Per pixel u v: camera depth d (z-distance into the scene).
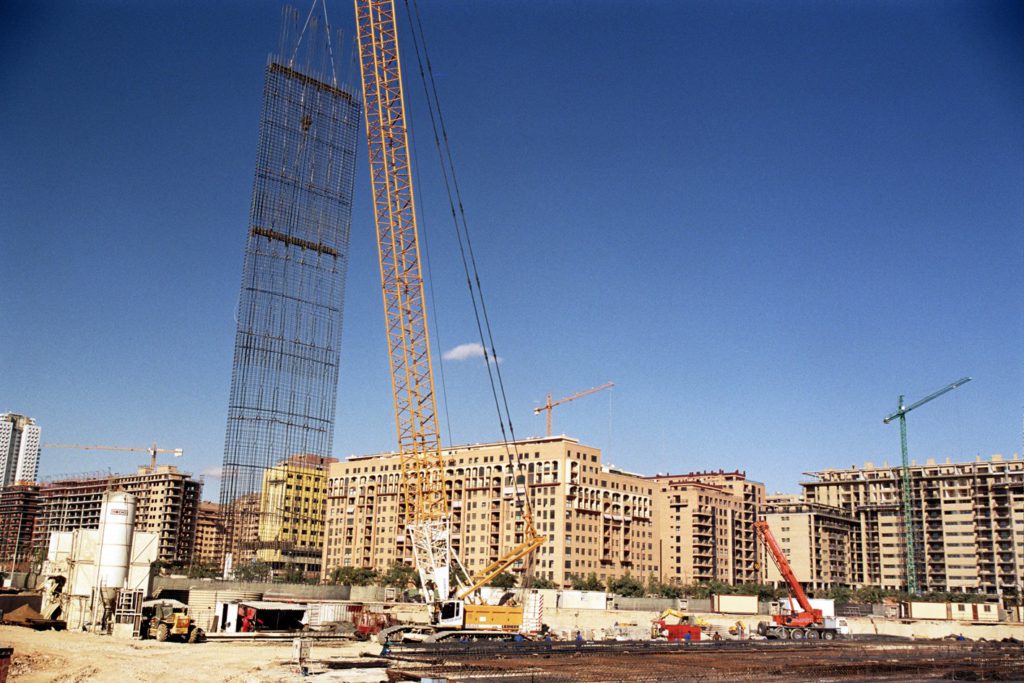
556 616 149.38
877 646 109.50
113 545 93.94
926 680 65.50
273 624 108.06
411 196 115.50
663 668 69.69
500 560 121.06
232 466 162.62
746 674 66.75
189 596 114.62
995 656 95.31
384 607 119.38
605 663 73.38
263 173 174.88
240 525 161.88
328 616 108.81
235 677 60.16
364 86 117.00
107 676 58.59
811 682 62.00
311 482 171.88
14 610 97.56
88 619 90.44
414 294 114.75
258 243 172.25
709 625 136.00
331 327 180.00
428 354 113.56
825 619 126.38
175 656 71.19
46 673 58.31
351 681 59.22
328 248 182.12
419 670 65.44
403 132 116.31
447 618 95.19
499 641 91.56
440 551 110.06
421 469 112.06
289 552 163.62
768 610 175.00
